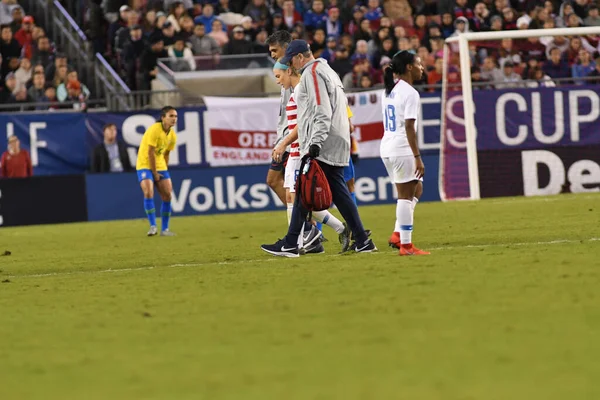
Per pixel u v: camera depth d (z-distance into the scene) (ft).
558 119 278.67
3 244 199.93
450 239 151.43
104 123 270.26
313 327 77.56
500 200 256.32
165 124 198.80
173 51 304.30
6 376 66.39
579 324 73.67
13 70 293.23
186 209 272.31
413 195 126.52
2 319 91.04
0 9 307.58
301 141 125.29
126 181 270.26
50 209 266.77
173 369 65.57
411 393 55.88
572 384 56.70
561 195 266.36
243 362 66.54
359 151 277.03
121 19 308.60
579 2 318.24
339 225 132.16
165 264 138.82
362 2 324.19
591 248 124.36
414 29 315.99
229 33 312.71
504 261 114.01
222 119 273.54
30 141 265.95
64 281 122.21
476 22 319.27
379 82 304.50
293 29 310.24
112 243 187.11
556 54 293.23
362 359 65.51
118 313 90.53
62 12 316.40
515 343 68.03
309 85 122.72
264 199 274.98
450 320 77.51
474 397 54.39
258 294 97.45
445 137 274.77
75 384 62.90
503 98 277.64
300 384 59.57
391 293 92.94
